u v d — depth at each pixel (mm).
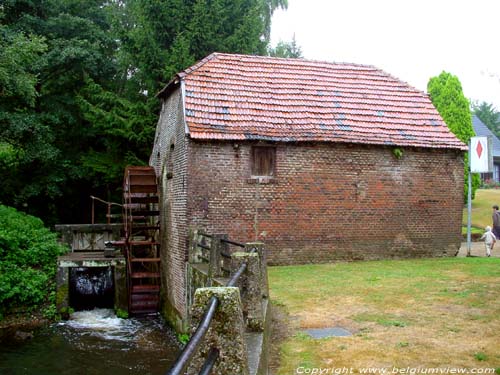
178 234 14195
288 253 14398
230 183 13859
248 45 23047
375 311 8656
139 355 12281
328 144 14758
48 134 22578
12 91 19891
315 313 8625
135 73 25922
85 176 24609
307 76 16656
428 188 15852
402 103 16812
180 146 14320
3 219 18312
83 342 13344
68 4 25391
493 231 19469
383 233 15359
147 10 22172
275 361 6191
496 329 7355
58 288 15789
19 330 14438
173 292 14594
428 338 6996
